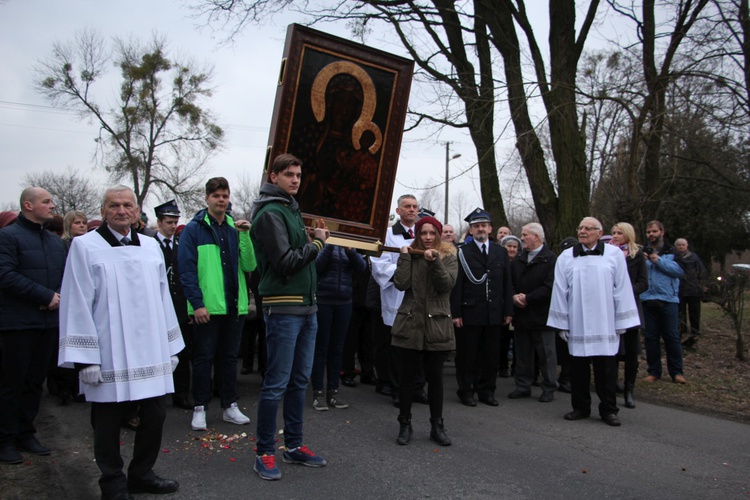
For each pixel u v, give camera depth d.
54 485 3.99
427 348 4.80
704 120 12.31
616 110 12.81
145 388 3.59
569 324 5.93
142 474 3.76
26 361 4.41
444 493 3.88
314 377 6.05
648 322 7.59
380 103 5.15
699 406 6.45
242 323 5.49
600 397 5.77
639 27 10.63
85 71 28.00
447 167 17.05
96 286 3.57
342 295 6.08
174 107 29.72
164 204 6.39
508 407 6.38
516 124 11.02
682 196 24.12
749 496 3.95
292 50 4.70
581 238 5.95
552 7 10.48
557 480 4.16
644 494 3.95
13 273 4.35
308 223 4.89
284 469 4.24
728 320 13.95
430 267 4.79
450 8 11.88
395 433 5.23
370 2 11.20
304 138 4.83
